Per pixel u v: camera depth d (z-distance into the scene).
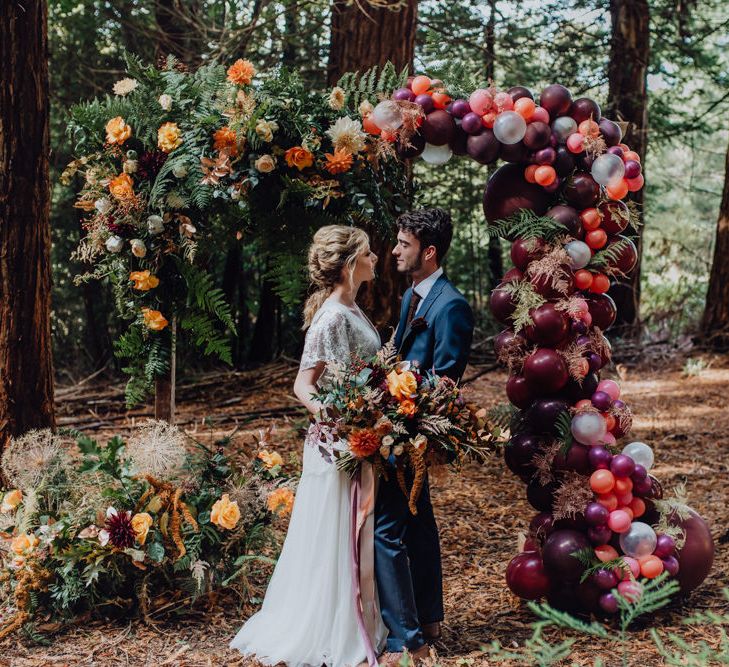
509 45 11.92
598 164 3.31
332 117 3.69
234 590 3.75
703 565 3.60
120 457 3.96
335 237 3.20
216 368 10.55
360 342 3.19
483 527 4.99
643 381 10.24
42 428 4.61
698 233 17.83
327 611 3.11
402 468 3.07
